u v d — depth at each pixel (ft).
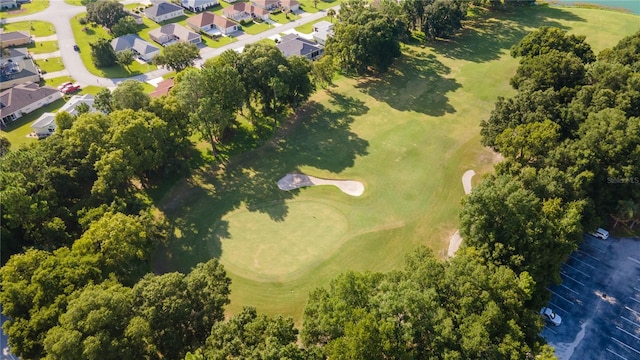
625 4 516.73
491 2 508.53
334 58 401.70
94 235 203.10
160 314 163.63
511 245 194.29
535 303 189.26
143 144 259.39
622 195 228.84
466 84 376.27
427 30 440.86
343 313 151.74
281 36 490.08
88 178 259.39
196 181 288.30
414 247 239.91
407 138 317.83
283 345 149.79
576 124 253.44
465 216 205.46
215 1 577.43
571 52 311.06
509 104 274.98
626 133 225.97
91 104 366.02
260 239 247.70
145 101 296.30
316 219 259.60
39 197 227.20
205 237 249.14
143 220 226.38
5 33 488.44
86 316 155.84
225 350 146.61
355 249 240.32
